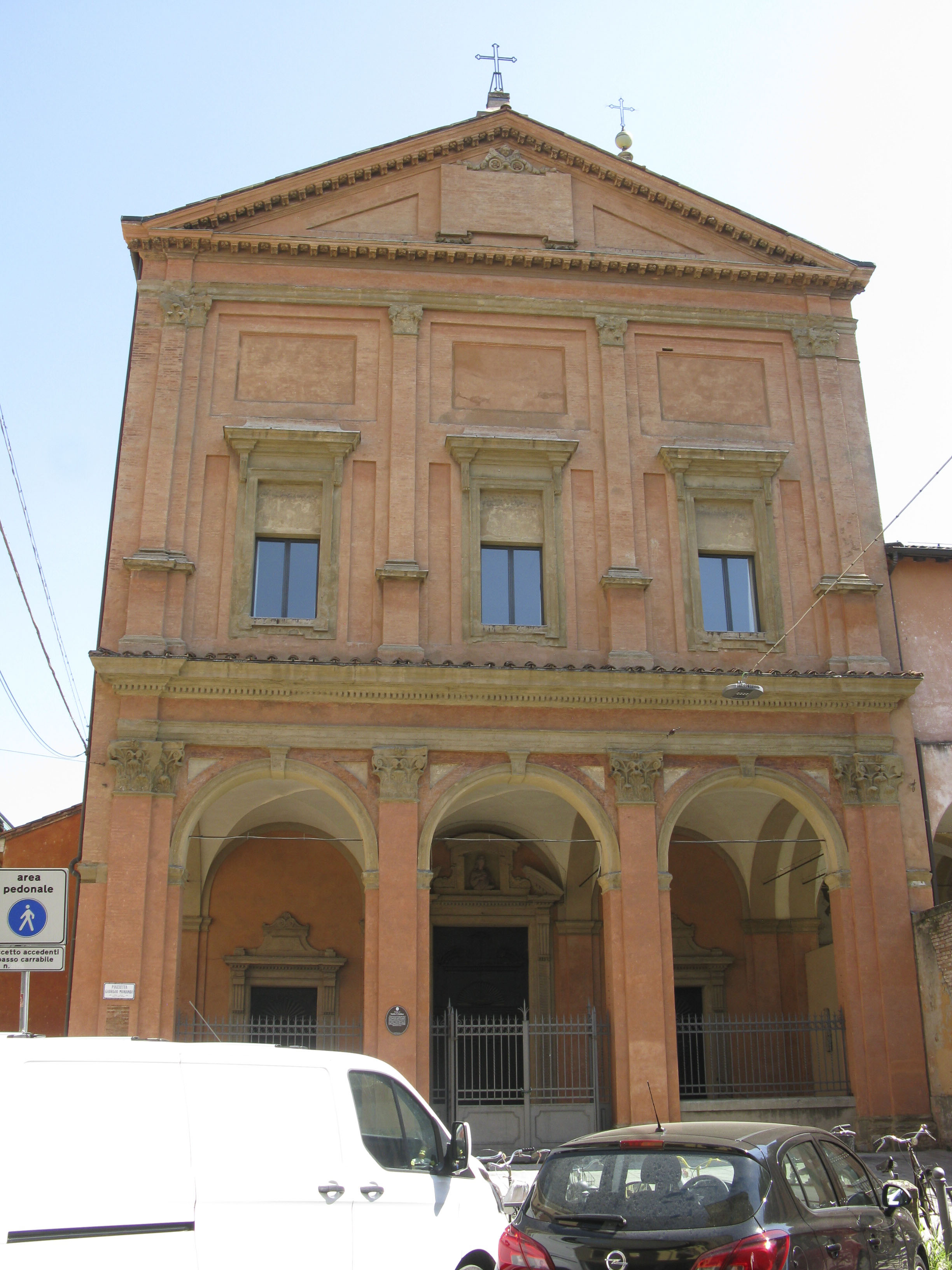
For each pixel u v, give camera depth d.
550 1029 25.59
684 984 26.48
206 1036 24.56
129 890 19.84
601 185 26.22
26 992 11.27
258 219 24.86
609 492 23.78
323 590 22.47
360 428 23.72
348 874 26.17
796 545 24.22
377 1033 19.80
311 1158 7.84
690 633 23.17
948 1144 20.05
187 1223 7.03
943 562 24.39
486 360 24.62
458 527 23.16
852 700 22.64
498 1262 7.93
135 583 21.73
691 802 23.39
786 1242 6.98
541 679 21.64
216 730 21.00
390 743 21.34
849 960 21.44
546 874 26.72
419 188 25.62
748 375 25.36
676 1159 7.53
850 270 25.97
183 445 23.00
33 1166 6.51
